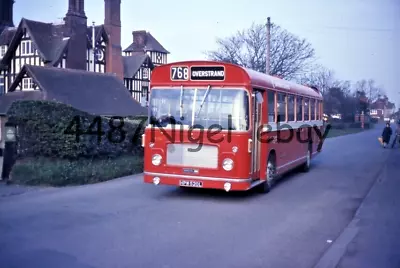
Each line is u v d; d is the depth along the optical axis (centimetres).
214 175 984
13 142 1300
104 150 1513
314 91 1819
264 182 1125
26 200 1009
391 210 945
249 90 980
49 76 3428
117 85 3834
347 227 800
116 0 4603
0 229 751
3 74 4444
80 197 1052
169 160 1020
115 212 893
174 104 1021
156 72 1041
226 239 709
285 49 4119
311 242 703
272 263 596
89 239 694
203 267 572
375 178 1449
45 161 1357
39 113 1359
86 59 4262
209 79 998
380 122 11762
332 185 1298
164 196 1083
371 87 9894
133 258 602
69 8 4138
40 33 4259
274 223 823
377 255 634
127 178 1377
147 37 6706
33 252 624
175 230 757
